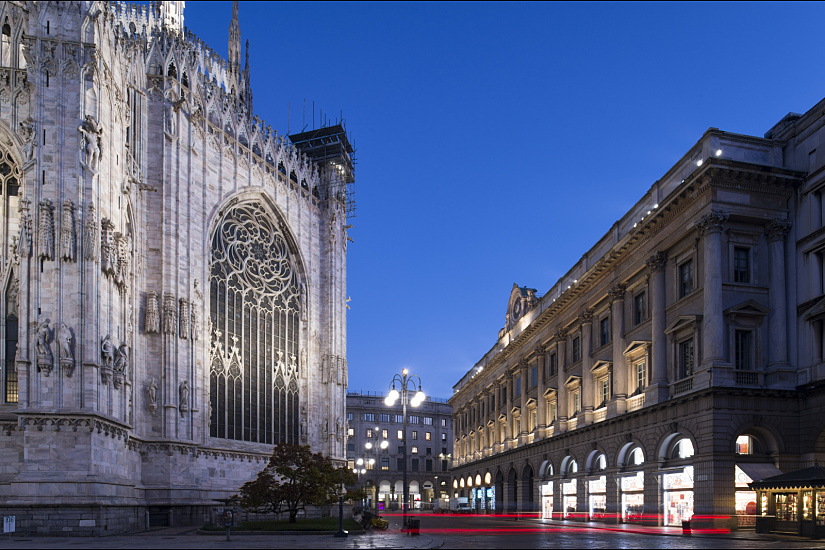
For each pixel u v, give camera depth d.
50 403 36.94
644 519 47.41
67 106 39.59
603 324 59.19
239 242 65.69
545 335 71.06
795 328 42.53
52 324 37.53
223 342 61.50
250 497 45.59
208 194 60.38
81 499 36.16
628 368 52.91
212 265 61.34
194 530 43.84
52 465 36.47
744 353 42.69
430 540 34.03
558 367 66.75
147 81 54.72
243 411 62.94
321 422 73.75
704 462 40.44
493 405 92.12
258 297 67.38
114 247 41.12
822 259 41.28
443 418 141.00
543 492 69.25
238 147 65.25
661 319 48.03
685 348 45.81
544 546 30.67
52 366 37.31
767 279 43.47
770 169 43.06
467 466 101.19
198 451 53.25
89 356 37.97
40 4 40.16
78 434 37.00
